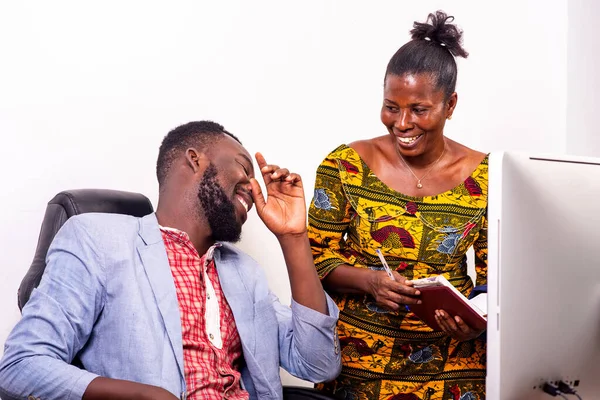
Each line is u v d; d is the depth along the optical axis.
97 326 1.44
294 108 2.56
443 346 1.80
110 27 2.25
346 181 1.83
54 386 1.30
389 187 1.83
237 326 1.59
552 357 1.10
